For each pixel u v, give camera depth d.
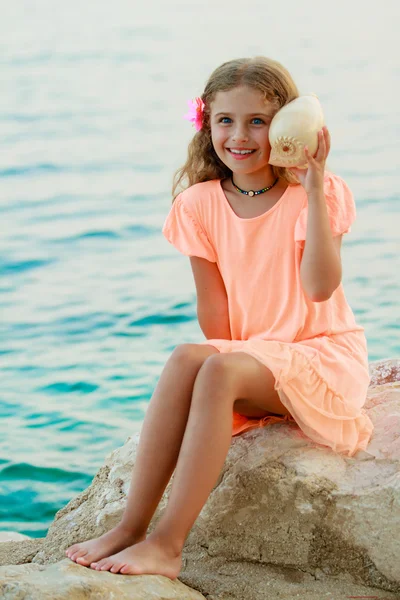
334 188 3.50
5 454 5.74
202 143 3.77
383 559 3.09
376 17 23.98
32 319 8.02
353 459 3.33
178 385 3.10
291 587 3.10
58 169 13.17
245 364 3.14
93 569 2.85
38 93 17.97
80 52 21.31
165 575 2.90
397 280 8.27
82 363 7.09
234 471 3.35
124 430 5.99
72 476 5.48
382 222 9.95
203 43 21.66
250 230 3.59
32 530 5.00
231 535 3.30
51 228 10.55
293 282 3.53
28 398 6.54
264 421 3.55
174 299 8.31
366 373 3.55
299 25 23.41
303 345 3.43
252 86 3.44
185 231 3.74
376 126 14.31
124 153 13.90
